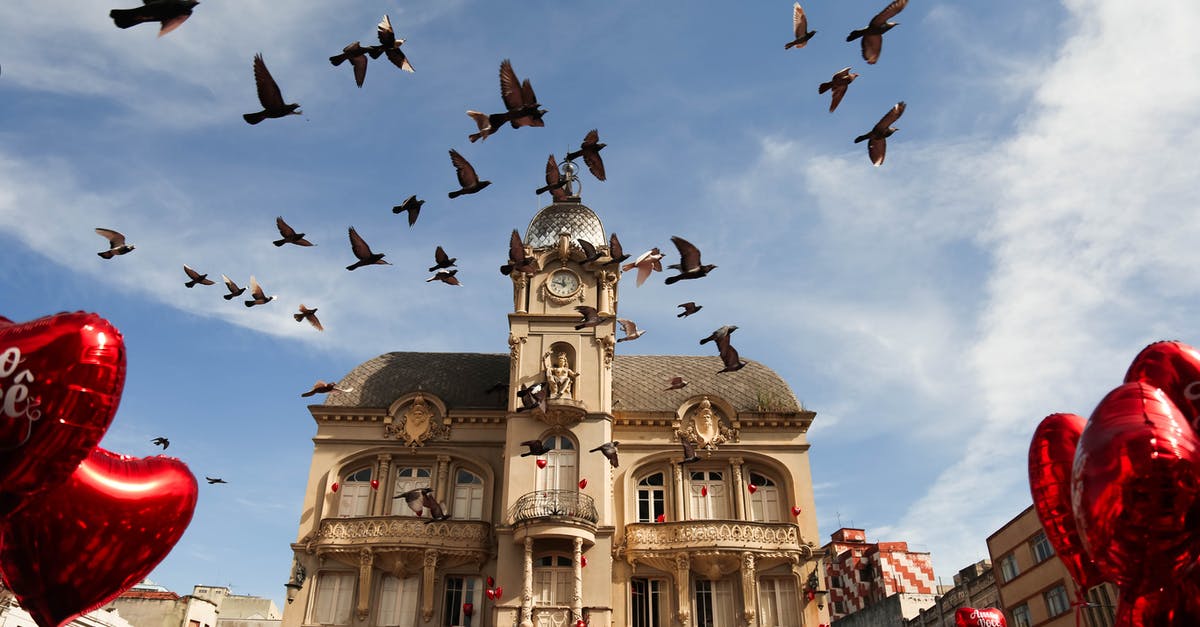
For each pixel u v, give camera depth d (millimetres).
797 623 30578
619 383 36688
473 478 33531
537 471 31375
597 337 33875
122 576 9250
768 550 31109
